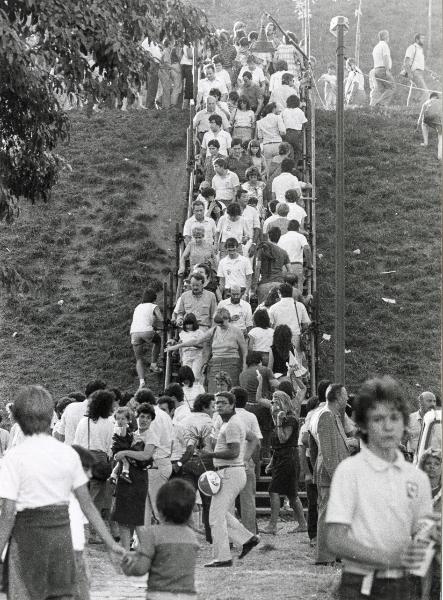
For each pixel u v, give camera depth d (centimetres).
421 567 855
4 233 4191
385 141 4897
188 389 2477
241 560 1891
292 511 2470
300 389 2556
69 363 3594
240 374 2511
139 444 1911
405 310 3844
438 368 3566
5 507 1093
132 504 1886
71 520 1195
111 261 4059
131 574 1066
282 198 3388
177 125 4866
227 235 3072
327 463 1752
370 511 858
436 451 1264
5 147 2417
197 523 2183
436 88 5519
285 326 2559
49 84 2270
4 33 2061
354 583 859
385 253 4150
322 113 5119
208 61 4378
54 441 1121
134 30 2331
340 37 2636
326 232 4262
